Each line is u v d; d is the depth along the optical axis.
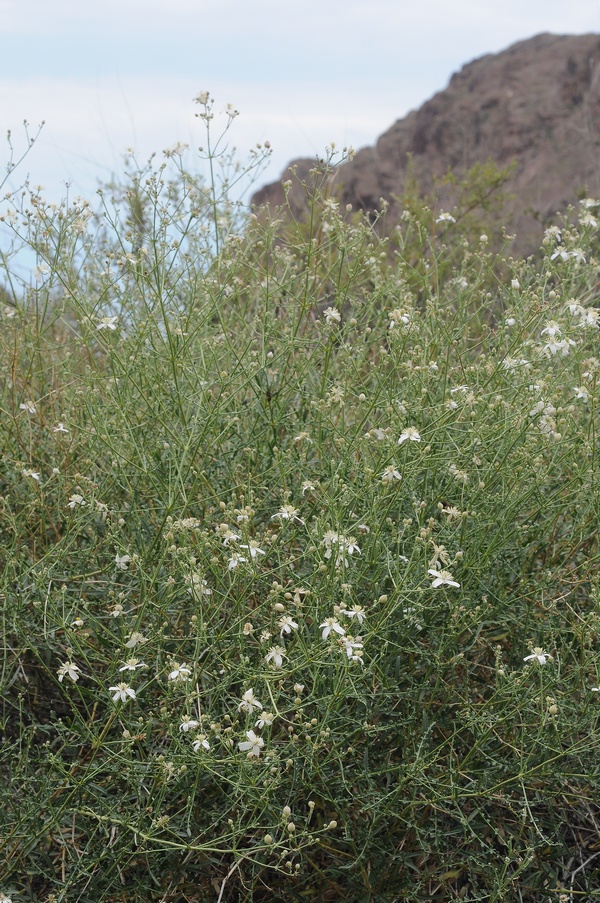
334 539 2.97
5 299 4.57
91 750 3.14
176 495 3.24
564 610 3.52
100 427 3.61
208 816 3.03
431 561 2.96
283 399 3.89
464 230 7.45
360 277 4.61
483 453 3.50
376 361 4.54
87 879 2.95
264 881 3.13
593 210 4.71
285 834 2.98
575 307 3.65
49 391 4.27
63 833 3.10
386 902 3.02
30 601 3.29
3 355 4.28
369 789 2.95
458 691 3.29
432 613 3.24
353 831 3.08
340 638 2.73
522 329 3.63
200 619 2.95
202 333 3.99
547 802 3.20
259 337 4.23
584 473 3.46
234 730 3.04
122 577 3.49
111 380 3.72
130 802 3.05
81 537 3.79
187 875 3.04
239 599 3.06
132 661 2.93
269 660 2.85
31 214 3.88
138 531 3.42
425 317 4.11
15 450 3.93
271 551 3.27
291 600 3.14
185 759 2.78
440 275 4.73
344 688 2.79
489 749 3.20
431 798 3.01
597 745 3.01
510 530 3.40
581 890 3.27
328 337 3.82
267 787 2.70
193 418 3.53
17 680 3.43
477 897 2.91
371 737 3.15
